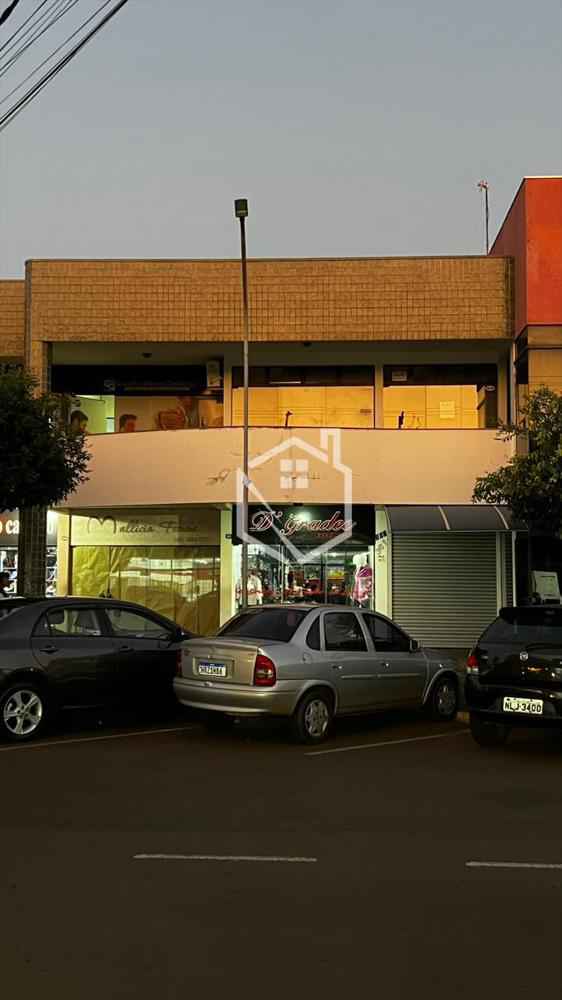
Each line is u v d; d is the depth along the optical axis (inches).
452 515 820.0
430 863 261.3
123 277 876.6
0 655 450.6
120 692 488.4
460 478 845.2
